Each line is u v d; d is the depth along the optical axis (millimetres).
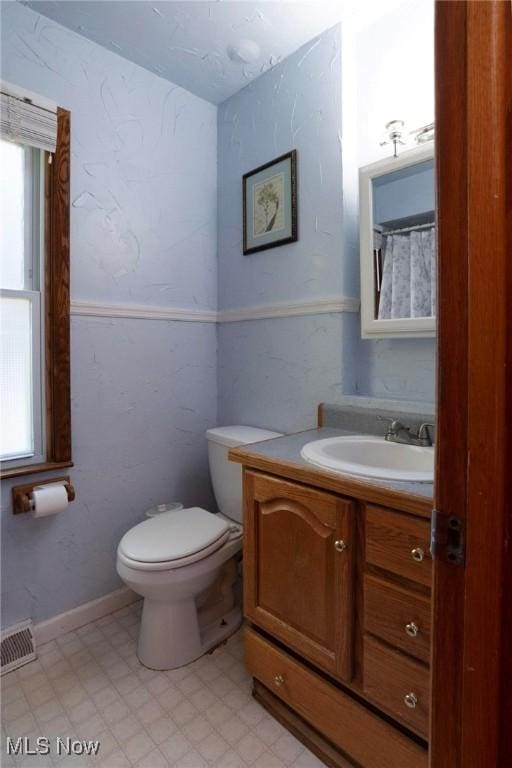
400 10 1484
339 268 1597
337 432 1543
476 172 411
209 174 2107
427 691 869
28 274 1565
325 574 1055
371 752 993
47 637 1586
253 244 1926
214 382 2166
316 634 1086
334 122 1589
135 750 1150
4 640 1461
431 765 479
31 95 1463
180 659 1468
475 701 430
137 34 1620
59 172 1555
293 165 1729
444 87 433
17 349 1532
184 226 2012
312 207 1683
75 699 1321
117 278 1780
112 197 1749
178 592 1410
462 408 432
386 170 1436
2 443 1513
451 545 447
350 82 1592
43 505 1460
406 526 891
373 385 1639
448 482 448
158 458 1946
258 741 1181
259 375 1942
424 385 1488
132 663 1482
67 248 1590
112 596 1777
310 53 1665
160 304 1930
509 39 397
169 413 1983
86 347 1693
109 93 1717
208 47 1693
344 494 1007
